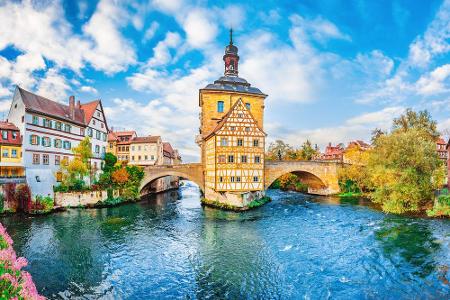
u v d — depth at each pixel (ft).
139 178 127.03
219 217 87.76
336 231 68.74
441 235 61.41
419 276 42.11
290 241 61.05
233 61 147.43
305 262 48.80
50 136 105.09
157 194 165.58
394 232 65.67
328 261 49.08
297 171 134.41
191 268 46.93
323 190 143.54
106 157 141.79
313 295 37.47
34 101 103.40
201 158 140.26
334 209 100.07
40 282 41.78
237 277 43.24
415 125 135.74
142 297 37.47
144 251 55.52
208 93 132.77
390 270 44.52
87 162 114.21
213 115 132.77
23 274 24.31
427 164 85.30
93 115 133.28
